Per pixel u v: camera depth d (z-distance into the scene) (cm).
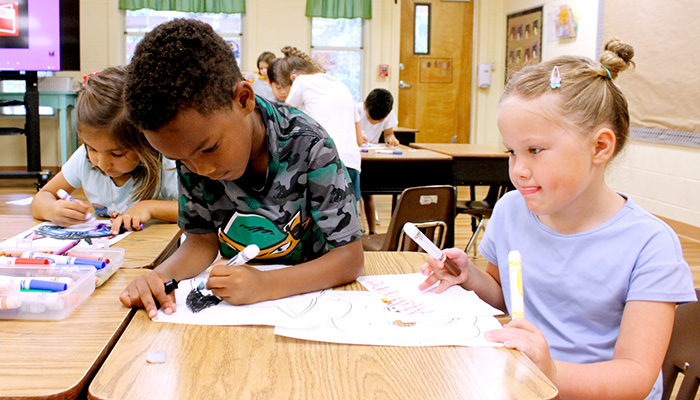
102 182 159
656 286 88
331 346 73
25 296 79
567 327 99
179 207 106
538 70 88
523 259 105
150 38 73
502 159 374
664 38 426
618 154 95
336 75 714
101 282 94
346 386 62
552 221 102
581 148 85
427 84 736
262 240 102
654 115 440
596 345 95
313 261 96
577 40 556
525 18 663
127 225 132
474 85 742
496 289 111
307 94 317
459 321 81
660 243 91
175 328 77
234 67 79
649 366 82
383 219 484
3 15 527
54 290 83
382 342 74
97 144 131
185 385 62
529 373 66
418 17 722
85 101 128
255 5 683
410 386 62
